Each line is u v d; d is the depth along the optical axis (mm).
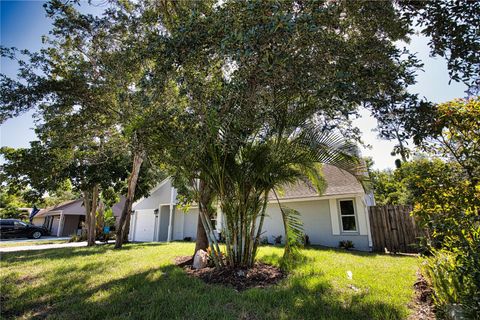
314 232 11102
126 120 4926
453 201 2953
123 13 6574
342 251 8984
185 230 16453
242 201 5496
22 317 3447
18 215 32000
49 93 7008
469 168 2900
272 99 3516
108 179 11664
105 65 6758
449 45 2949
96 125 7988
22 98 6695
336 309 3381
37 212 30641
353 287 4309
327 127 4473
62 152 9727
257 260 6535
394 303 3537
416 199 3334
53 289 4566
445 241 3232
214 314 3309
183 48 3133
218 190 5629
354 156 4766
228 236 5555
